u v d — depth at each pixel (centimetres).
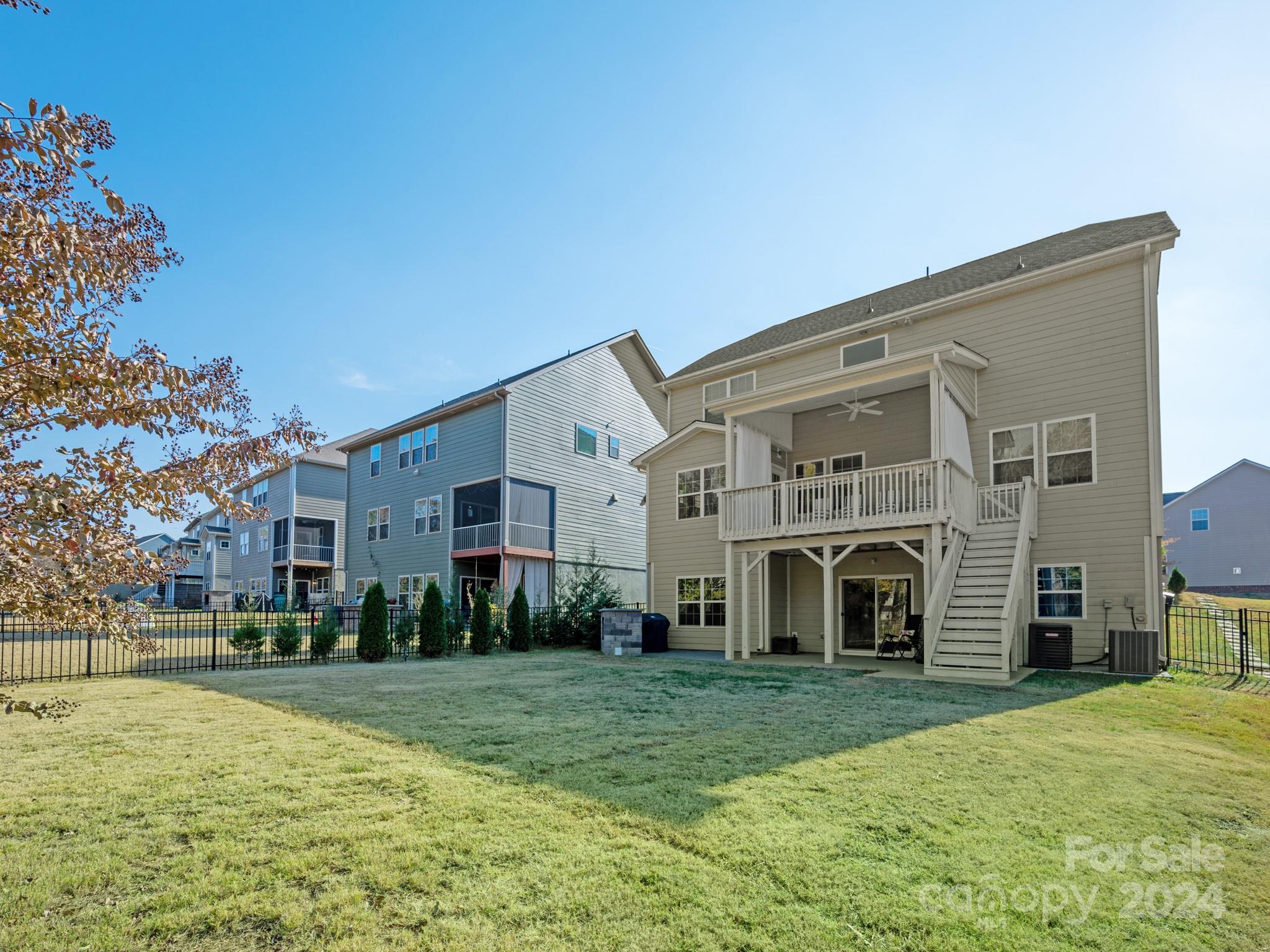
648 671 1160
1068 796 455
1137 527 1189
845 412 1590
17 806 429
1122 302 1238
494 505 2502
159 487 270
